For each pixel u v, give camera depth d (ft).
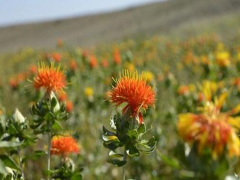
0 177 9.53
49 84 11.61
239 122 6.21
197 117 6.22
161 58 72.43
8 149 11.53
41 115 11.55
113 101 10.38
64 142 12.62
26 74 40.37
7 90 46.42
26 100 38.01
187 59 56.59
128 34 183.01
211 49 75.97
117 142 10.43
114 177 25.76
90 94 33.32
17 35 221.66
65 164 12.76
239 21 154.92
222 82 31.48
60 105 11.71
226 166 6.15
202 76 43.16
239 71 40.09
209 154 6.17
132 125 10.32
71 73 36.19
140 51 80.12
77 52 54.29
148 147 10.37
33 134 11.58
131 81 10.36
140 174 24.39
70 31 218.79
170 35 145.18
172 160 6.45
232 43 89.61
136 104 10.25
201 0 217.15
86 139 30.45
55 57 36.29
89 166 26.13
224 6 204.23
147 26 192.44
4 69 82.02
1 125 10.03
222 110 17.10
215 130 6.04
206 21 172.55
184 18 196.24
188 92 30.04
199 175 6.26
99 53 88.43
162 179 7.66
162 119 31.76
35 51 103.19
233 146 6.01
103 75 43.80
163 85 41.45
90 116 32.78
